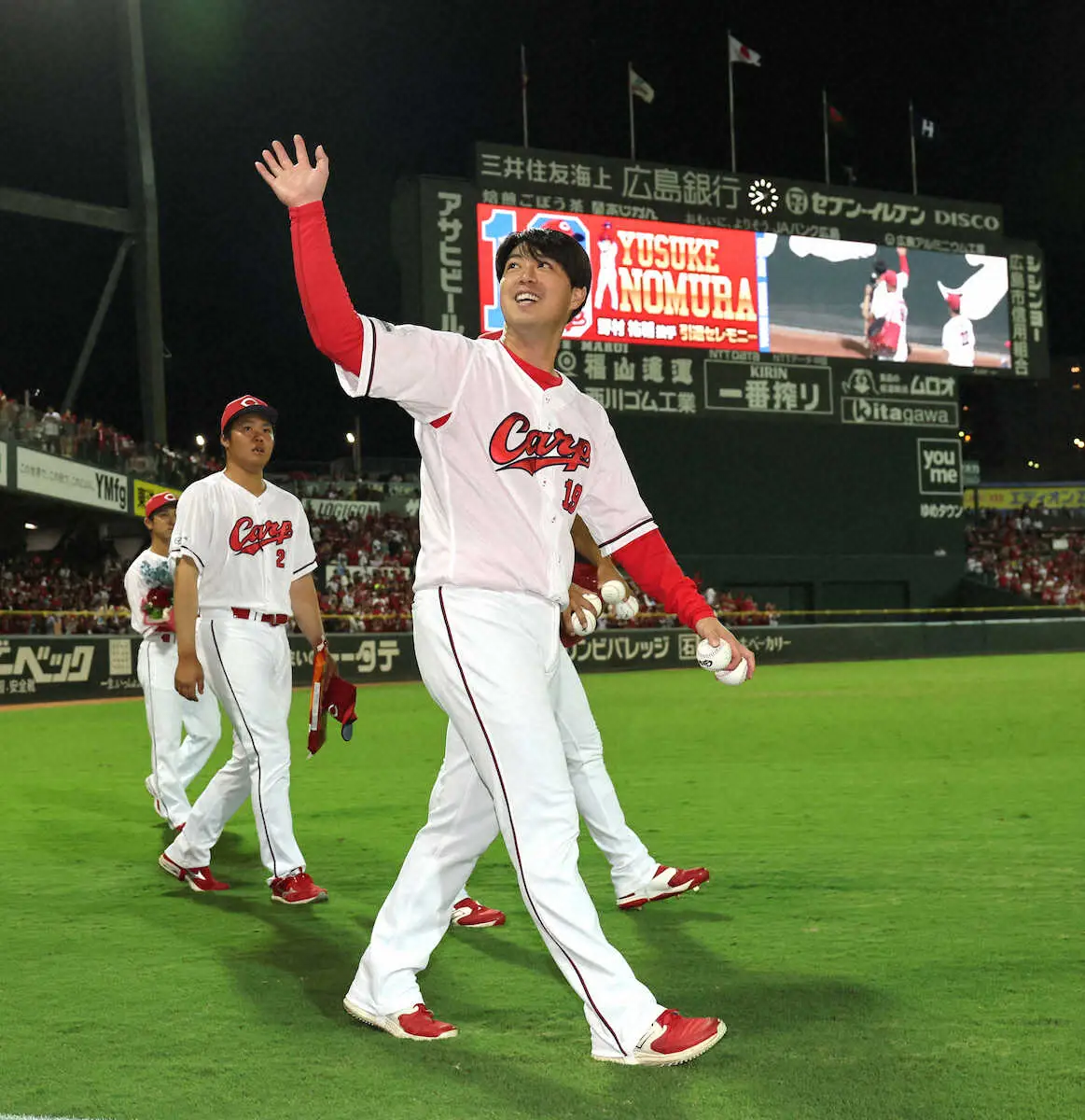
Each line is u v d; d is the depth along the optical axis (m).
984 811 6.00
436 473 2.70
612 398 24.69
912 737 9.70
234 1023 2.91
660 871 4.05
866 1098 2.37
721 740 9.76
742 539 28.84
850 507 29.64
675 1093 2.41
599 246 24.61
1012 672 19.41
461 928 3.86
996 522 35.75
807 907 4.02
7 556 26.73
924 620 30.11
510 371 2.66
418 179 23.47
